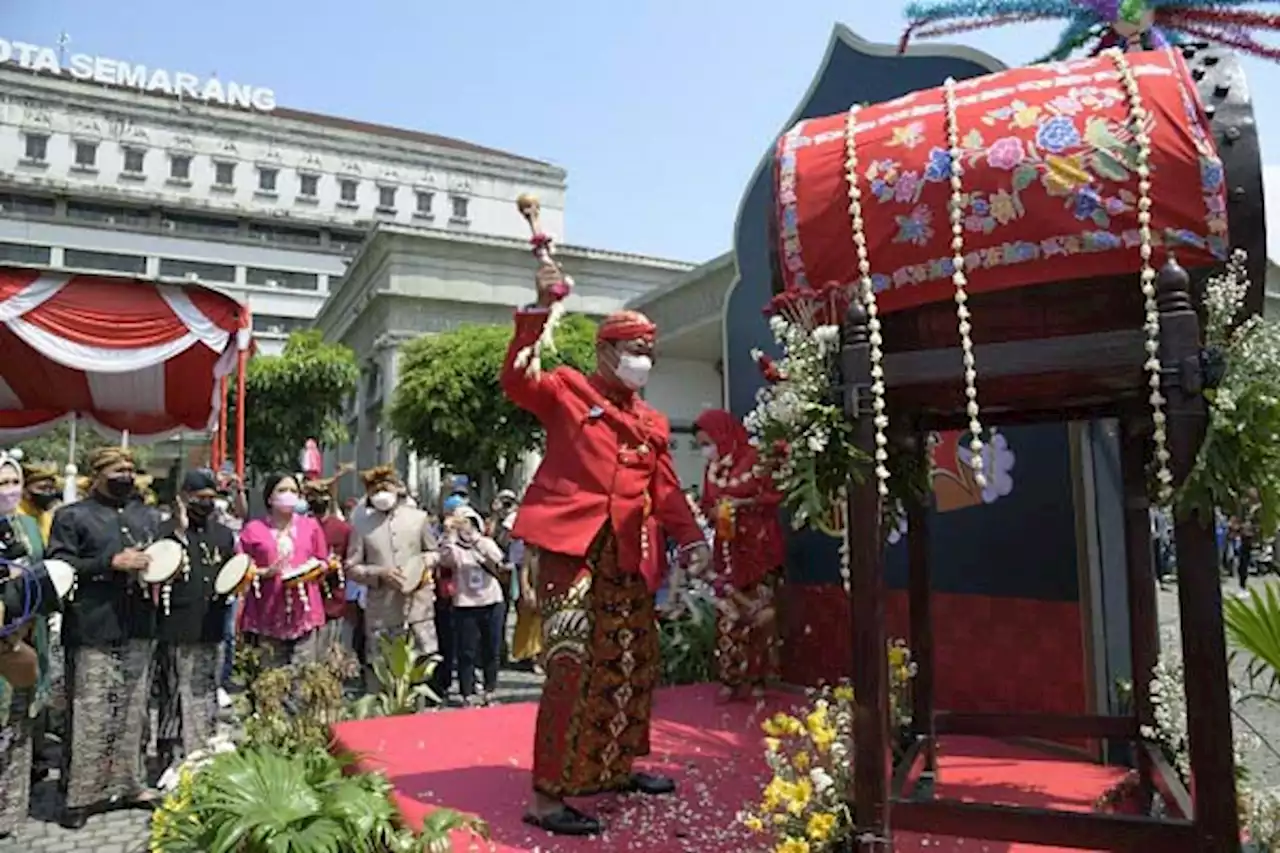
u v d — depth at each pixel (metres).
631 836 2.96
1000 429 4.17
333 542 7.66
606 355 3.29
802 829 2.53
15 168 49.22
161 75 56.75
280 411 24.53
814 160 2.63
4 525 4.23
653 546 3.31
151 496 6.24
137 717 4.82
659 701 4.89
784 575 5.25
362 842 2.93
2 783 4.30
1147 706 3.27
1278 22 2.89
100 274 7.43
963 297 2.33
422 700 5.99
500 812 3.19
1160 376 2.11
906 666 3.45
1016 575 4.09
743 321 5.85
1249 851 2.46
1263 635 2.63
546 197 59.47
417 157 56.59
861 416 2.42
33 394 10.74
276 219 53.72
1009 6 3.38
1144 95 2.25
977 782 3.48
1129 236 2.21
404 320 26.70
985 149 2.35
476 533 7.29
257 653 5.75
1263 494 2.03
